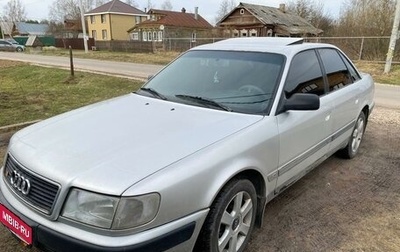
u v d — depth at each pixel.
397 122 6.96
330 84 3.93
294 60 3.34
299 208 3.49
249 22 37.19
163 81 3.62
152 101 3.23
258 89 3.09
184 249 2.15
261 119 2.81
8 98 9.18
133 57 27.19
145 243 1.93
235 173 2.41
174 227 2.06
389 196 3.79
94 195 1.96
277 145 2.86
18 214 2.18
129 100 3.35
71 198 2.02
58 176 2.08
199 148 2.33
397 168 4.55
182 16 53.78
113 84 12.03
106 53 32.81
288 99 2.99
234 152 2.44
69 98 9.30
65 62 23.08
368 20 21.48
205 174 2.22
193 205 2.16
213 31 39.28
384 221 3.29
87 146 2.34
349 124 4.40
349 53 21.06
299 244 2.91
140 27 53.66
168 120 2.74
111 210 1.93
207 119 2.76
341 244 2.93
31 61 24.34
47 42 54.69
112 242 1.90
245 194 2.64
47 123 2.89
